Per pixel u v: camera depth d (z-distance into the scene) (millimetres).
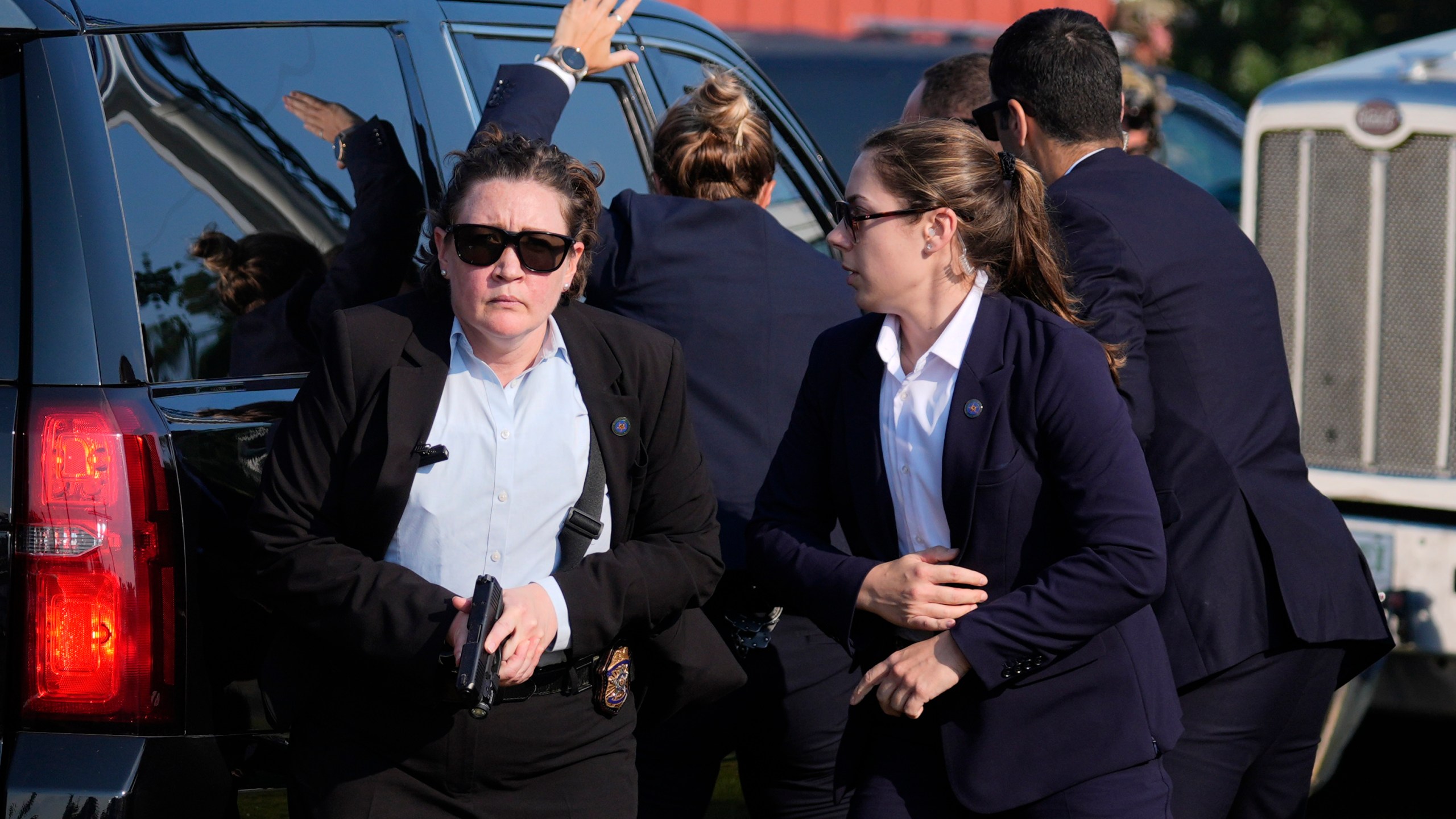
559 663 9078
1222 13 43688
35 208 9219
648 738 11555
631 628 9273
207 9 10797
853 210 9406
